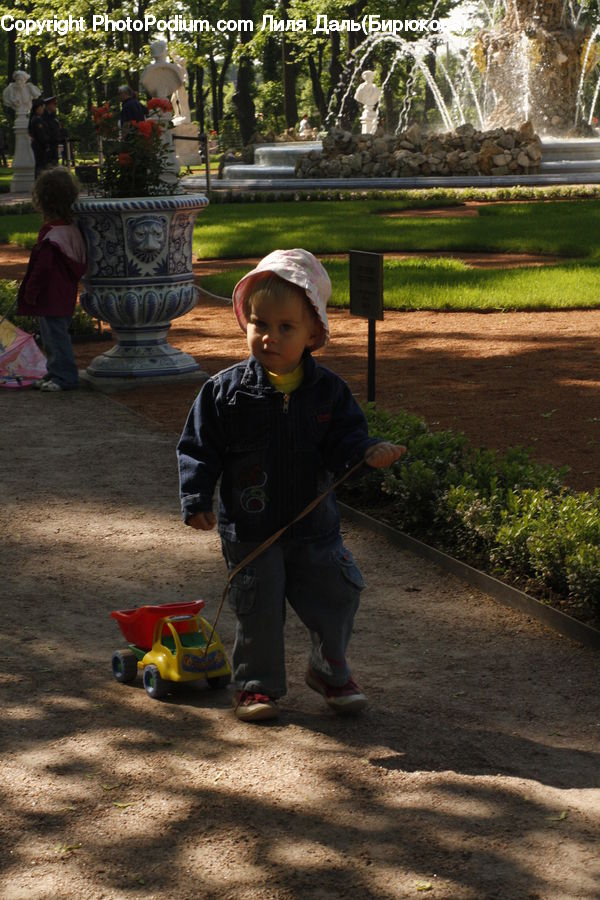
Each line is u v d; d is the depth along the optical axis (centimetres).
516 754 352
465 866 289
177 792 328
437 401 862
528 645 439
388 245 1862
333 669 380
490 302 1302
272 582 373
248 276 350
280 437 365
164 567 535
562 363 999
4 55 7631
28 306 949
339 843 301
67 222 945
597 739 362
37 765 345
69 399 929
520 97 3816
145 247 934
